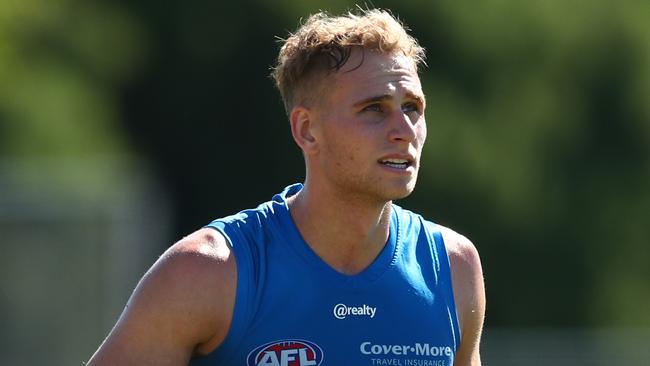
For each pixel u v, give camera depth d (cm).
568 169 8394
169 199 8131
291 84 1310
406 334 1299
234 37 8144
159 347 1256
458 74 8250
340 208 1285
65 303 3534
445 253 1350
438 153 8056
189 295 1254
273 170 8225
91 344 3541
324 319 1277
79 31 7812
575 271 8325
